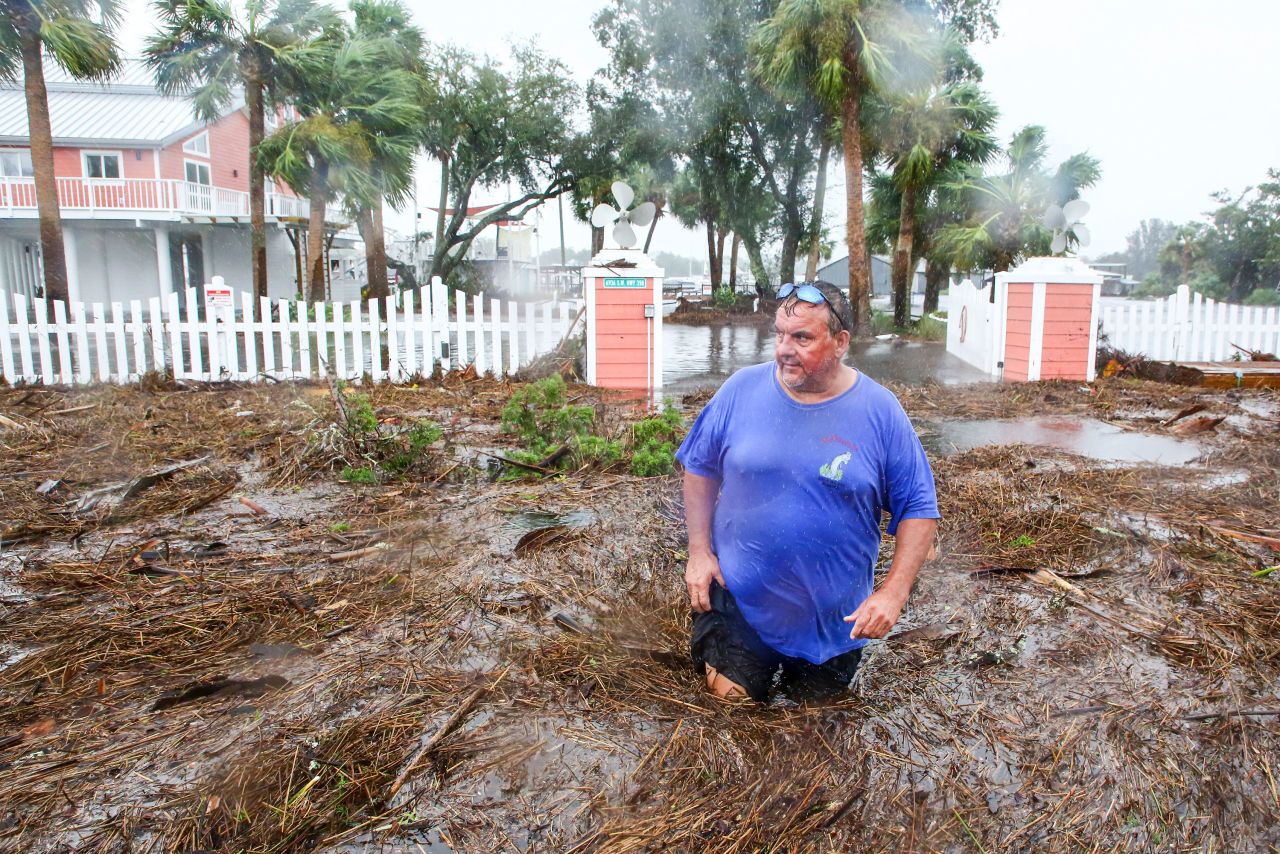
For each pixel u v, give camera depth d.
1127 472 5.51
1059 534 4.21
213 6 15.60
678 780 2.20
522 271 50.84
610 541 4.02
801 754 2.33
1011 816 2.10
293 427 6.74
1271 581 3.60
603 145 32.38
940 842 2.00
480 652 2.89
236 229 28.30
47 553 3.88
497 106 30.72
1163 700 2.64
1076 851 1.99
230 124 30.33
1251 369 10.30
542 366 10.83
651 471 5.30
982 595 3.48
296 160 16.05
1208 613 3.27
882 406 2.42
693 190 35.03
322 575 3.59
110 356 11.84
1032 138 21.05
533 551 3.88
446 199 32.41
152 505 4.65
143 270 29.22
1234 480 5.33
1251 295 35.56
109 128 26.30
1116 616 3.25
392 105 17.12
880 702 2.62
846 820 2.08
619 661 2.85
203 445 6.20
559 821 2.04
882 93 17.86
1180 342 12.30
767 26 18.81
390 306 10.45
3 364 9.71
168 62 16.22
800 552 2.47
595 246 34.47
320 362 10.47
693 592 2.69
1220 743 2.41
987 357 12.08
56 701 2.57
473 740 2.36
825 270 53.41
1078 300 10.95
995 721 2.52
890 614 2.40
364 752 2.29
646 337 10.34
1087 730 2.47
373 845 1.95
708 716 2.51
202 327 10.11
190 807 2.05
